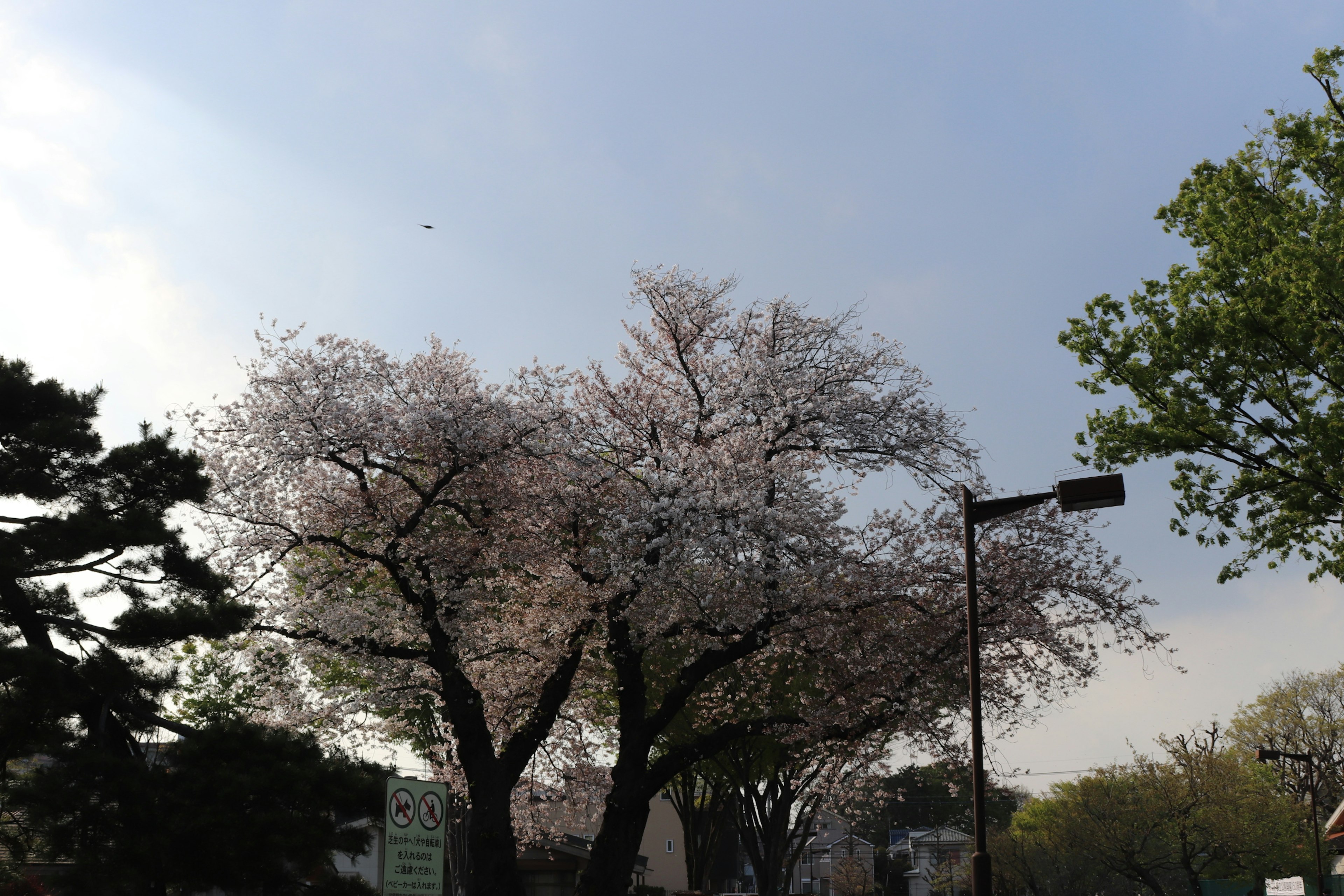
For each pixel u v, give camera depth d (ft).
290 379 64.03
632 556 63.72
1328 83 59.11
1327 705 177.37
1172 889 170.81
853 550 69.36
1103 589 69.87
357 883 47.60
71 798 42.22
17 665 43.65
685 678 66.95
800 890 252.01
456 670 63.46
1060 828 167.43
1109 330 65.46
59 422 52.49
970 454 71.56
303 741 48.67
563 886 120.88
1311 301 54.39
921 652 68.80
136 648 50.26
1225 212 62.13
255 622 61.21
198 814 42.98
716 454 66.23
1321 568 63.05
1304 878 150.92
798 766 90.33
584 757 76.64
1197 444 62.49
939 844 283.38
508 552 68.18
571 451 68.69
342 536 66.03
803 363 74.08
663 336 78.48
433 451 65.05
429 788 33.96
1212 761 157.38
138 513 50.70
